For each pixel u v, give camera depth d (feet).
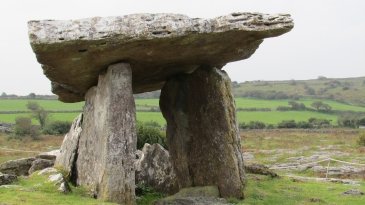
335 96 368.07
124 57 40.11
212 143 47.14
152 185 50.47
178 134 50.93
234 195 45.52
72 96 52.47
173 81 51.24
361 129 194.39
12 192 36.68
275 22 39.34
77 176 44.73
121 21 36.88
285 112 266.77
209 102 47.42
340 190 53.57
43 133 157.79
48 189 38.88
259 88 404.98
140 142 74.49
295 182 58.75
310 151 116.57
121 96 40.04
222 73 48.08
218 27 38.52
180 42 38.96
